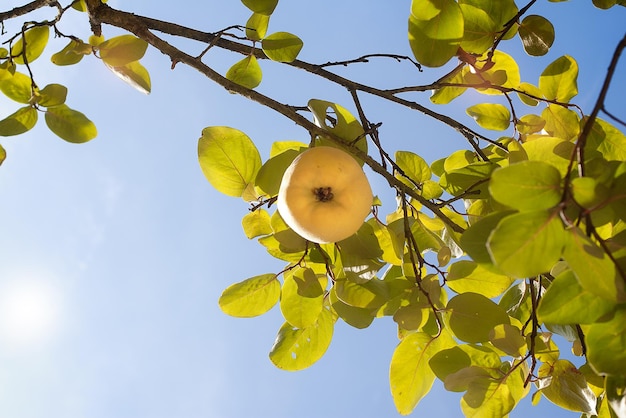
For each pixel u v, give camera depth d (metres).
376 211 1.19
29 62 1.21
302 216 1.03
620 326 0.91
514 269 0.86
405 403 1.16
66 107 1.21
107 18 1.13
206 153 1.13
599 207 0.88
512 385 1.13
